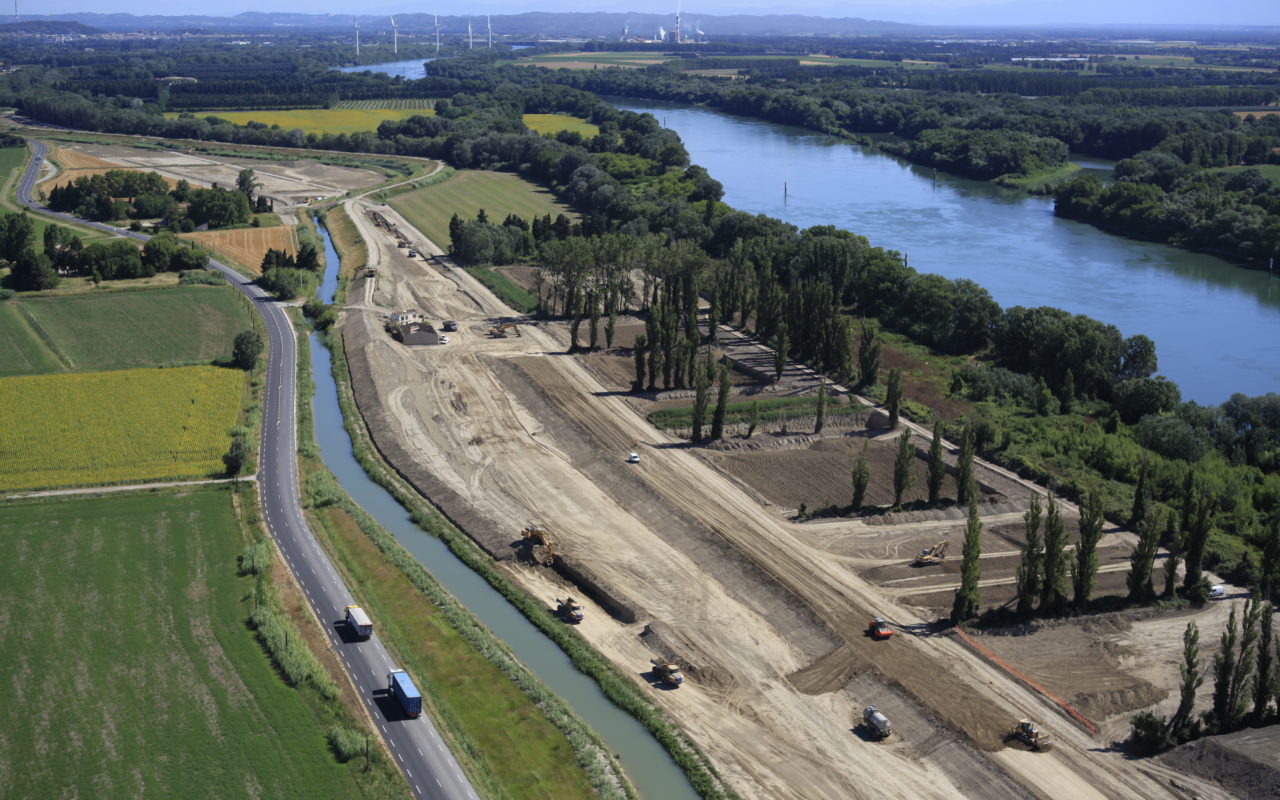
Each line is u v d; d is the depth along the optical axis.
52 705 113.50
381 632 129.50
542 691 118.69
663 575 145.62
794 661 126.94
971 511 131.38
